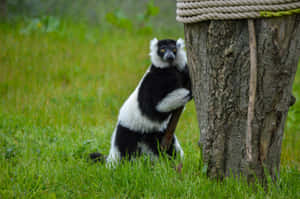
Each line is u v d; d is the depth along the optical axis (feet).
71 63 47.03
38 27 60.29
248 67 15.35
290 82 15.57
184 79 21.06
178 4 16.49
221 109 16.57
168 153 22.00
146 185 17.34
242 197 15.76
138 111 21.58
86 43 56.03
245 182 16.70
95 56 50.06
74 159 21.97
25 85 38.68
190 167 18.88
